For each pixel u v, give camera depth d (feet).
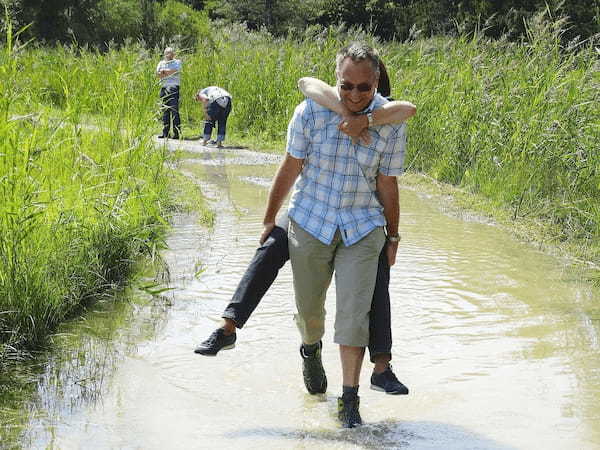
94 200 25.55
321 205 15.47
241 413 16.51
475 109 45.27
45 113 27.17
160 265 26.50
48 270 21.30
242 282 15.66
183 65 72.79
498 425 16.07
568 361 19.45
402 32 156.66
